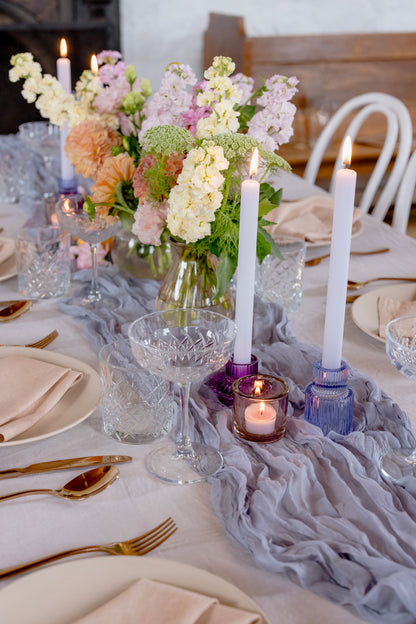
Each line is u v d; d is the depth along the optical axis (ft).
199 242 3.05
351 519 2.45
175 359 2.62
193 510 2.52
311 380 3.34
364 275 4.51
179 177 2.71
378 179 6.93
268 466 2.67
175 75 3.34
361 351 3.64
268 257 4.03
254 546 2.27
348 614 2.10
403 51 11.71
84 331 3.76
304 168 10.53
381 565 2.18
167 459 2.75
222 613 1.90
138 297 4.09
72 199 4.30
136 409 2.92
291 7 12.06
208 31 11.79
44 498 2.57
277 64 11.12
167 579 2.06
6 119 11.92
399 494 2.58
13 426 2.79
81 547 2.35
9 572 2.21
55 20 11.32
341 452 2.70
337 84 11.55
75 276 4.39
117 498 2.57
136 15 11.66
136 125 3.78
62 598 2.02
